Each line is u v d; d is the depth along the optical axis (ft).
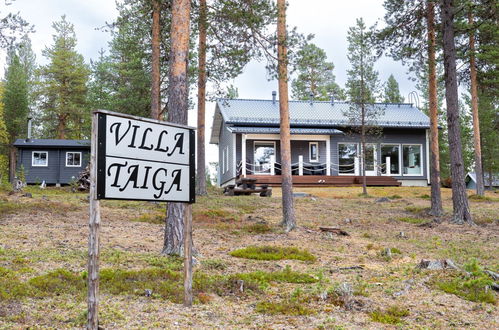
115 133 15.69
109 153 15.42
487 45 70.64
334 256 32.65
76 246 30.63
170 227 29.78
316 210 57.88
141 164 16.63
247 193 73.97
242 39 39.29
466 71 75.87
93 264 14.70
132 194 16.24
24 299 18.38
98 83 118.52
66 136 155.12
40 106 150.20
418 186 94.07
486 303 21.17
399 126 96.17
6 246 29.01
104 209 49.96
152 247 32.45
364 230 46.01
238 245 35.76
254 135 90.17
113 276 22.66
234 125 92.38
